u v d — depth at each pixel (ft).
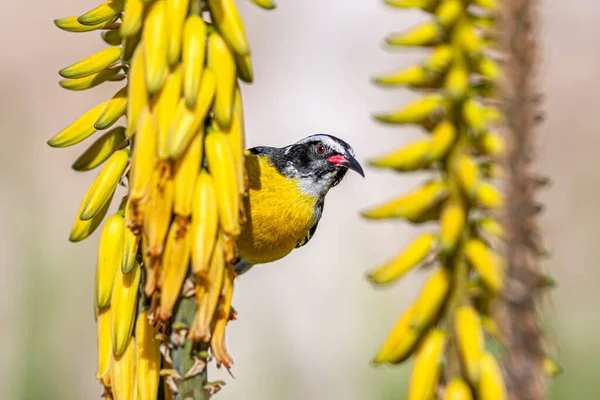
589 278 60.75
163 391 21.07
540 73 12.44
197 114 18.69
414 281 56.90
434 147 14.10
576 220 67.26
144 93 18.86
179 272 19.03
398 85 14.44
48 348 48.03
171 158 18.81
